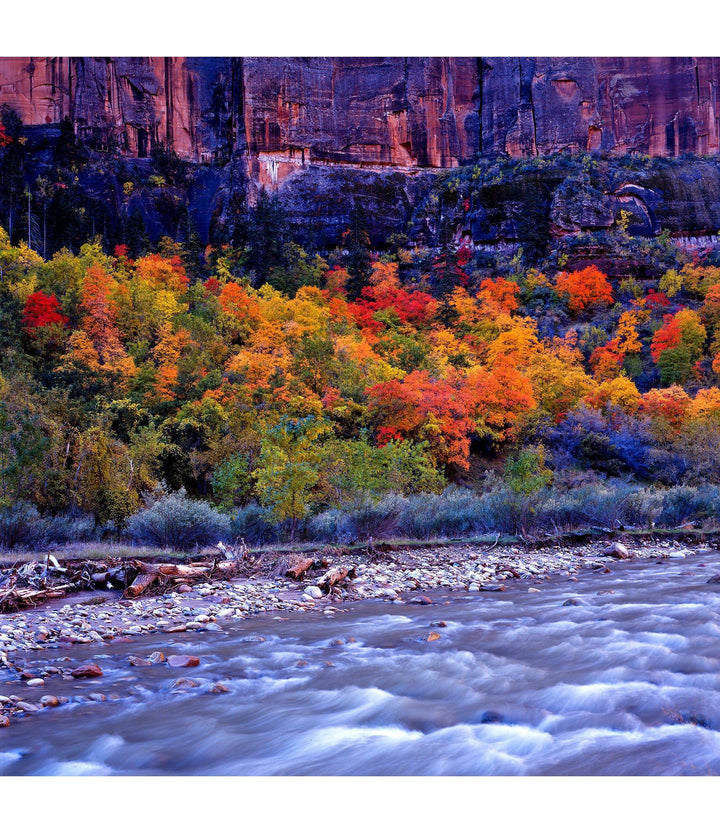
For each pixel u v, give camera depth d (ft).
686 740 19.75
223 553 54.70
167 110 456.45
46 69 428.15
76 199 385.50
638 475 175.01
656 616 35.12
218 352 213.66
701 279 367.04
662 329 295.48
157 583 44.91
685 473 166.30
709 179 413.80
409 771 18.61
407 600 43.47
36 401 93.45
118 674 26.71
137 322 229.04
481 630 33.68
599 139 447.42
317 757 19.52
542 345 286.87
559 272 383.24
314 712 22.68
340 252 412.77
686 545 71.15
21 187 368.48
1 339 181.57
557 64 451.94
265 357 188.03
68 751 19.61
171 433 141.69
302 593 45.39
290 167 430.20
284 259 374.63
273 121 432.66
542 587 47.57
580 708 22.59
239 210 418.10
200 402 150.61
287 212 419.33
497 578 52.16
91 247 314.35
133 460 101.19
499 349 266.36
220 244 392.68
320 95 445.37
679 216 404.16
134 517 61.16
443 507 73.67
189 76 463.42
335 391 179.83
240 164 430.20
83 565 47.03
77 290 239.91
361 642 31.71
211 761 19.29
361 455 89.25
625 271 381.60
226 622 36.78
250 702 23.54
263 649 30.58
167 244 367.25
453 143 462.19
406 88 453.58
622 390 215.92
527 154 446.19
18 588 41.55
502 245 407.85
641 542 70.54
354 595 45.14
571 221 394.73
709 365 285.02
